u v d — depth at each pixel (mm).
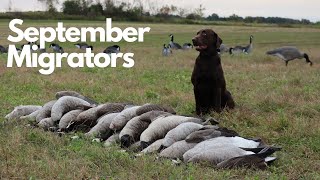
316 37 50969
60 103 9070
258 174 6402
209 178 6117
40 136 8055
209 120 7898
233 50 28641
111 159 6848
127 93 13547
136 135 7781
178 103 12008
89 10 76625
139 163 6617
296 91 13422
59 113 9016
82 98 10203
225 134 7250
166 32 55531
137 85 15250
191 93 13344
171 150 6992
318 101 11633
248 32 59094
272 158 6902
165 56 27078
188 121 7672
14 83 15414
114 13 77500
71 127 8750
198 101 10734
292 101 11602
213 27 69500
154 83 15844
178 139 7242
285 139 8430
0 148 7230
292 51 21672
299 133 8602
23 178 6129
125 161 6750
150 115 7898
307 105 11070
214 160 6676
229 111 10477
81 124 8734
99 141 7988
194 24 77312
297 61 24625
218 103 10594
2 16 71500
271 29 68188
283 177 6383
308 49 35031
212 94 10547
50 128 8867
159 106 8422
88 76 17406
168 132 7336
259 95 12531
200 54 10461
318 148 7762
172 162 6707
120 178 6176
